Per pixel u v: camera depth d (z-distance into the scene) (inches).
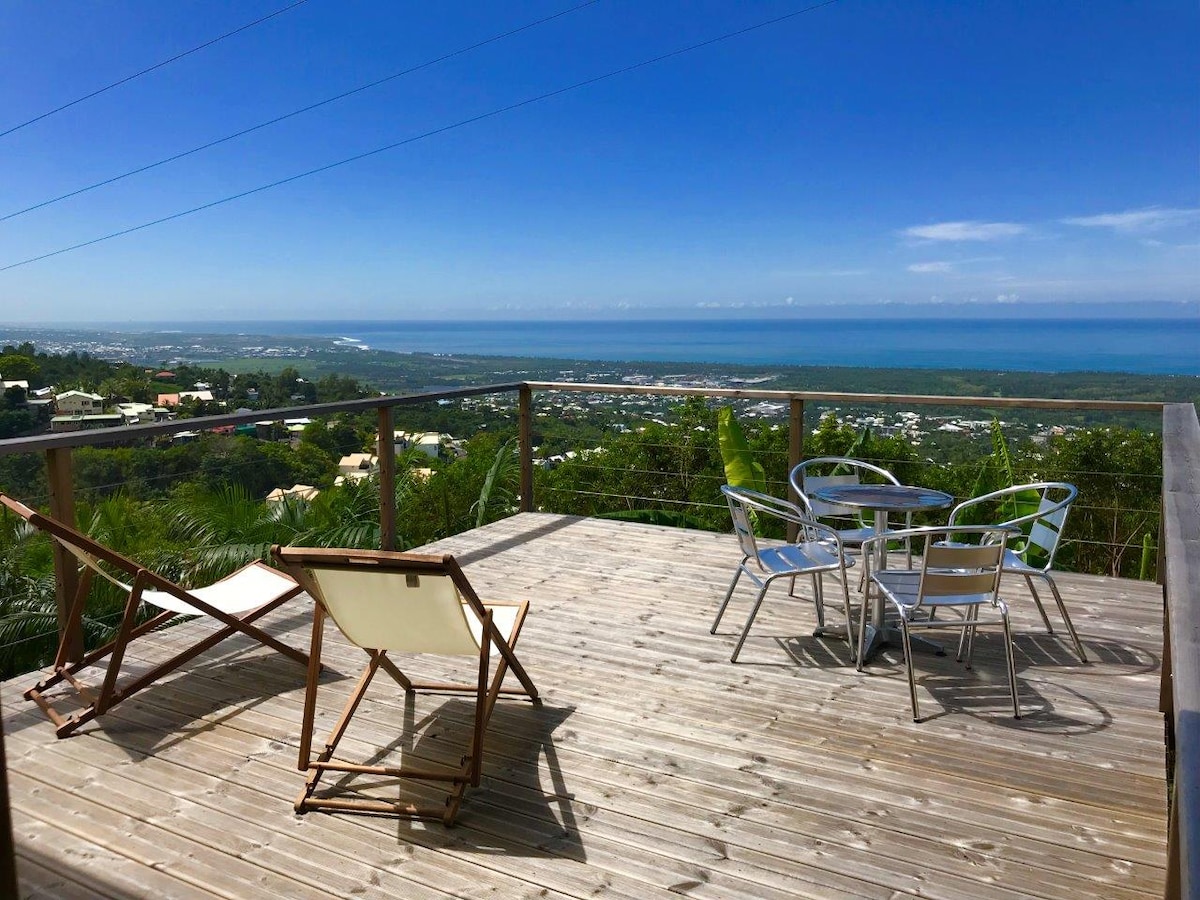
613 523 235.6
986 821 88.3
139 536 197.5
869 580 138.8
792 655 136.6
